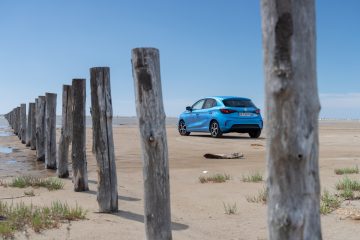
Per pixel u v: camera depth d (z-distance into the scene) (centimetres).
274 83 252
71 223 495
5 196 654
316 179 256
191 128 1803
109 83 581
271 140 256
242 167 947
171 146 1423
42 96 1216
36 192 693
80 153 710
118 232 469
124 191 719
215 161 1069
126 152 1305
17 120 2495
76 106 713
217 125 1644
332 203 571
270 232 260
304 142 249
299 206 252
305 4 248
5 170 1019
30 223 480
